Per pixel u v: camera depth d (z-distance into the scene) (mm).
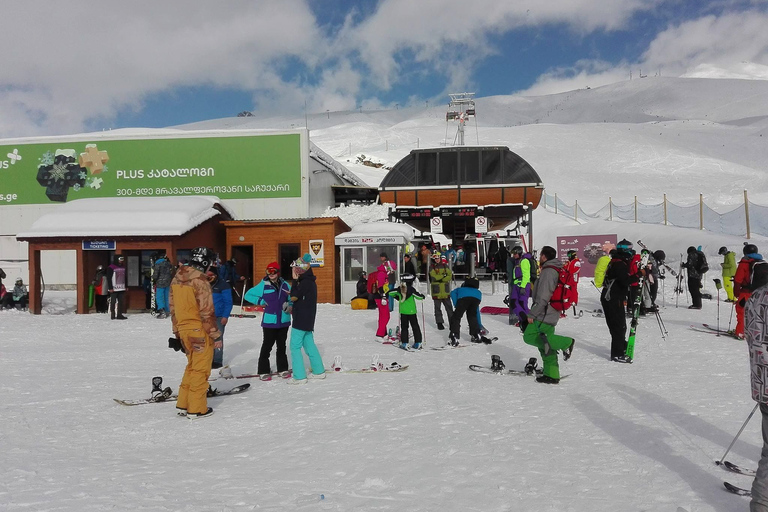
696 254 17250
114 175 28578
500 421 5938
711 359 9227
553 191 78125
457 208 27984
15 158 28984
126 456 5152
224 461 4953
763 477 3377
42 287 21562
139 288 21266
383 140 153625
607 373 8336
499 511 3699
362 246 21344
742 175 86938
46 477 4512
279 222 22125
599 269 9492
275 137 27922
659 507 3717
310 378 8602
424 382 8102
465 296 11578
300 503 3877
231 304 9859
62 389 8234
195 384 6555
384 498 3951
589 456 4766
